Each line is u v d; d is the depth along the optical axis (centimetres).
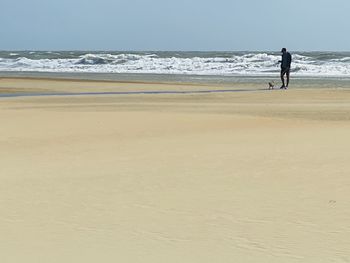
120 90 4025
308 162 1241
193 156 1344
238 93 3634
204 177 1106
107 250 700
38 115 2316
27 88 4250
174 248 704
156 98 3300
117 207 898
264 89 4028
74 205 912
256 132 1783
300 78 6012
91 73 7600
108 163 1276
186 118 2198
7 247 713
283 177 1095
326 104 2850
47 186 1051
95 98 3303
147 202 925
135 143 1573
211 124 2009
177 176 1120
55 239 743
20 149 1497
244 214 847
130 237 748
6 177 1139
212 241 729
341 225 788
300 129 1855
